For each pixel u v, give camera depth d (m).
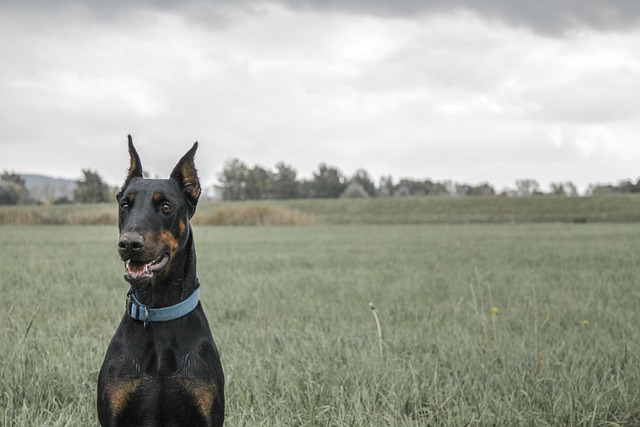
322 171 154.50
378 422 5.47
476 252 25.72
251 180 149.00
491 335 8.81
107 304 11.43
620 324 9.91
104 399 4.25
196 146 4.50
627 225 61.72
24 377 6.23
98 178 115.62
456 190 168.12
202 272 17.19
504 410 5.72
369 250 26.84
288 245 30.11
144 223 4.05
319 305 11.70
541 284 14.76
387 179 169.75
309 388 6.10
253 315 10.58
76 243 29.52
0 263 18.92
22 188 117.31
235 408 5.79
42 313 10.43
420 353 7.77
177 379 4.20
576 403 5.83
